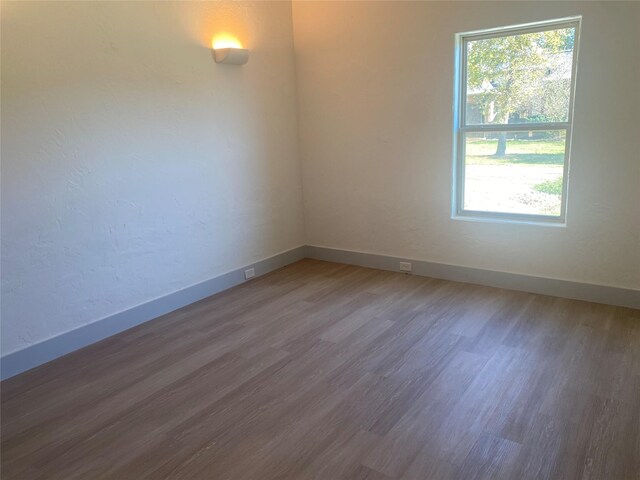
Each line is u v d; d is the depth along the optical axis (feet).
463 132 13.35
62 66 9.87
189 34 12.41
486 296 12.75
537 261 12.64
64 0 9.78
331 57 14.94
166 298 12.62
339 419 7.79
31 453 7.35
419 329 10.97
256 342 10.74
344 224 16.06
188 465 6.91
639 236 11.17
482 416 7.68
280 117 15.56
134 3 11.06
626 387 8.27
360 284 14.20
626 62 10.52
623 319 10.94
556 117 11.91
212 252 13.83
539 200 12.59
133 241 11.69
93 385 9.23
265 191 15.37
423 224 14.35
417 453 6.89
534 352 9.66
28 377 9.63
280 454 7.04
